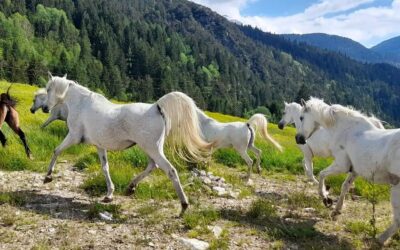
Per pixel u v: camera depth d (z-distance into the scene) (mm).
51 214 7359
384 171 6965
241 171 14109
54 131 17375
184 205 7625
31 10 171500
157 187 9531
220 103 127625
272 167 14828
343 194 8359
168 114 7578
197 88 140125
